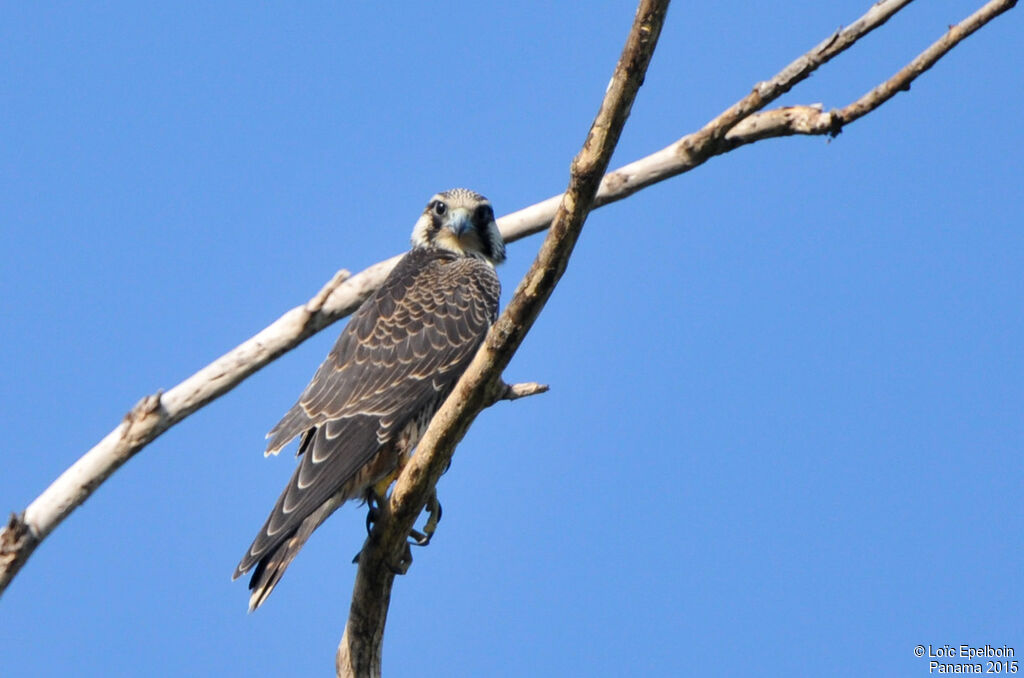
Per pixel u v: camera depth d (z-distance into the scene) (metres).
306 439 11.15
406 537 8.81
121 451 9.95
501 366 8.15
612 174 11.28
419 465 8.54
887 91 10.02
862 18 9.23
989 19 9.16
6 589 9.54
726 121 10.62
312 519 10.27
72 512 9.83
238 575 9.20
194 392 10.40
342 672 9.55
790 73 9.81
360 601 9.16
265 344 10.88
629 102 7.21
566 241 7.63
